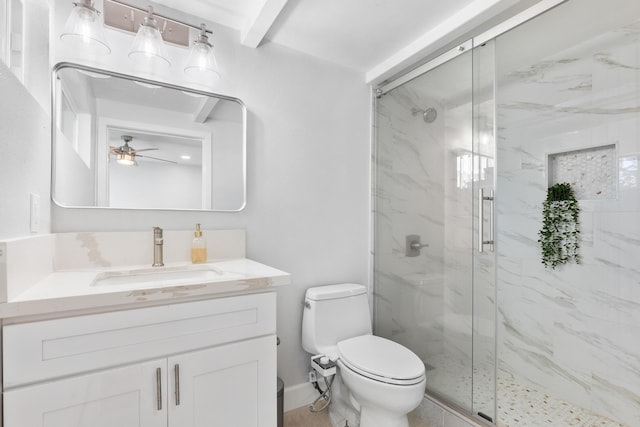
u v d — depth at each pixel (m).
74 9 1.19
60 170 1.29
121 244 1.38
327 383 1.76
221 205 1.64
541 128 2.07
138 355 0.95
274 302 1.21
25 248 0.91
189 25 1.51
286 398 1.81
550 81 2.00
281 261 1.84
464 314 1.72
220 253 1.61
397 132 2.12
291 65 1.90
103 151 1.38
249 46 1.75
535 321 2.11
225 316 1.11
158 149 1.49
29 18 1.15
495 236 1.60
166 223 1.50
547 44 1.77
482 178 1.66
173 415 1.00
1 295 0.77
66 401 0.85
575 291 1.92
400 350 1.59
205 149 1.60
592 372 1.83
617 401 1.73
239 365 1.13
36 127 1.09
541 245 2.08
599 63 1.78
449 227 1.81
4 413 0.78
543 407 1.89
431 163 1.91
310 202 1.95
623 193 1.72
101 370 0.90
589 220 1.86
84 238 1.30
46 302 0.81
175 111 1.54
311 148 1.96
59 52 1.30
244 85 1.73
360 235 2.18
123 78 1.42
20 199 0.95
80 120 1.33
